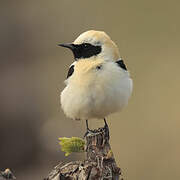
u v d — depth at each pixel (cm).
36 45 1912
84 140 775
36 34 1930
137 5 2330
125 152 1803
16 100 1602
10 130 1542
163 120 1852
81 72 894
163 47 2159
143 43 2192
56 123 1577
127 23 2302
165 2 2292
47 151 1530
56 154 1528
